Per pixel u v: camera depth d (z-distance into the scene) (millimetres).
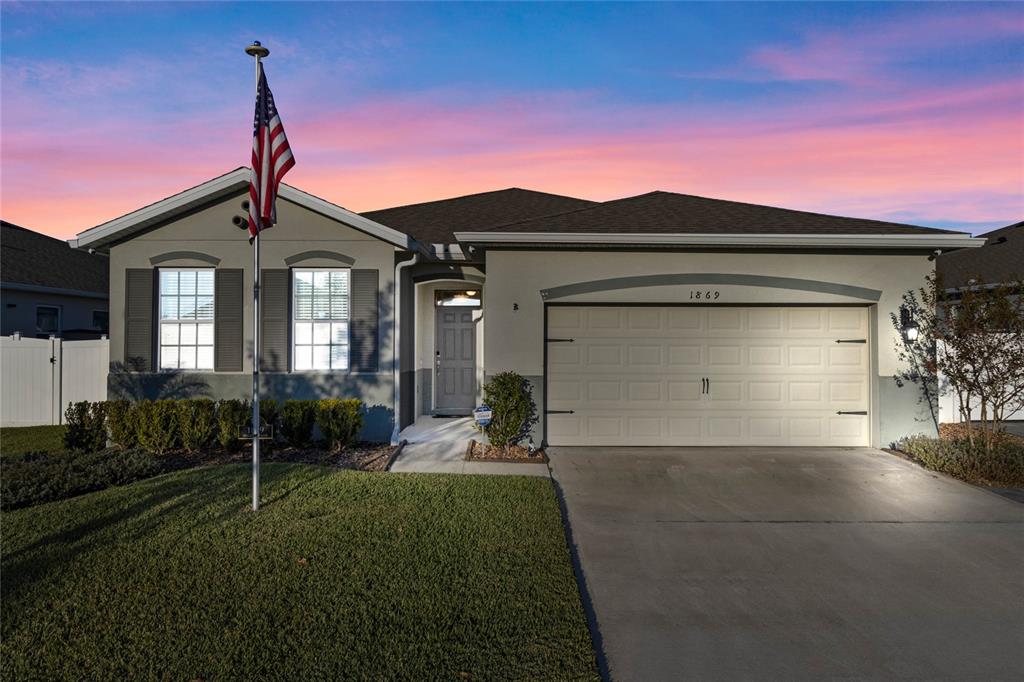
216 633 3797
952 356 9086
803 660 3746
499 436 9273
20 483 6703
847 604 4504
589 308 9977
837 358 10000
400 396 10430
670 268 9875
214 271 10320
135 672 3385
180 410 9141
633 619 4250
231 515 6043
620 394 9945
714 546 5656
